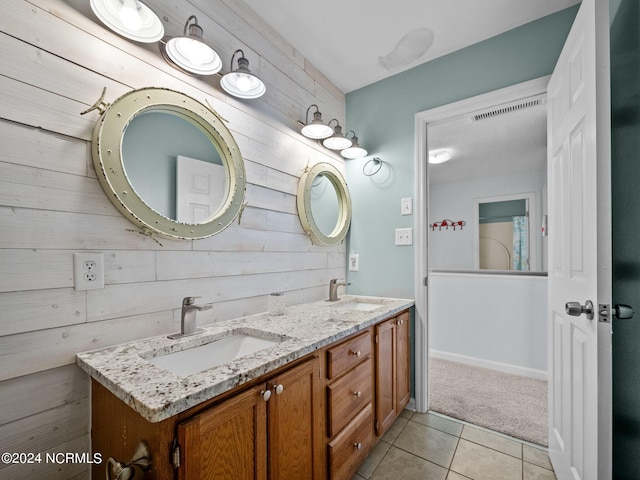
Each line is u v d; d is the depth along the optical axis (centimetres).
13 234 84
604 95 96
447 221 488
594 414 97
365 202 232
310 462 110
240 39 155
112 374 81
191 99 128
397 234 216
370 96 233
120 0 97
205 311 135
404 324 197
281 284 177
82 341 97
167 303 121
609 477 92
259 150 164
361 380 145
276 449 95
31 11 89
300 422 106
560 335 138
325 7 162
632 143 107
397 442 170
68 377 94
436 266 496
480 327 286
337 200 230
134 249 111
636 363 102
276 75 178
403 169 215
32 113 88
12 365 84
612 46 123
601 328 94
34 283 88
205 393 73
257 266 161
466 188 474
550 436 153
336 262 229
